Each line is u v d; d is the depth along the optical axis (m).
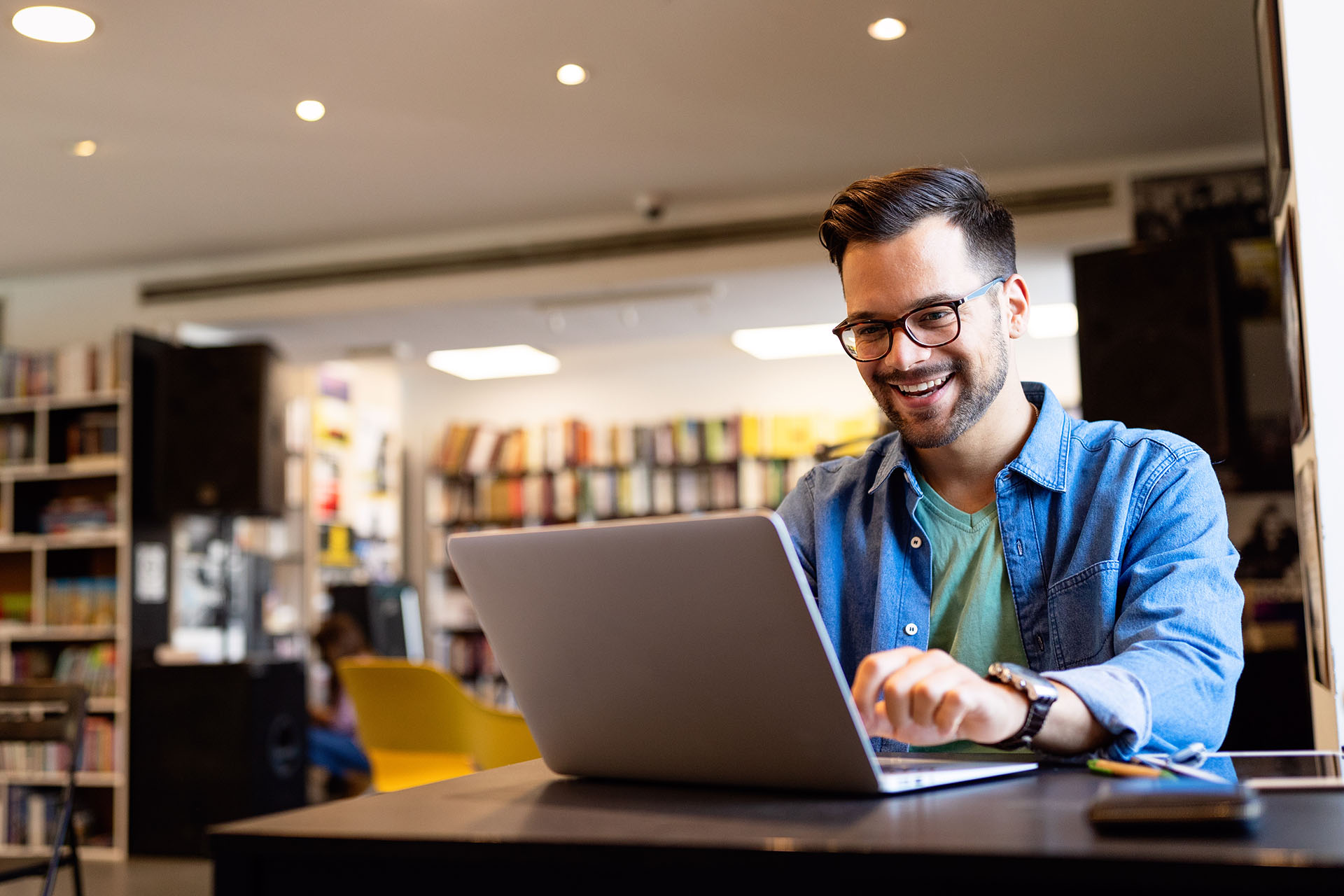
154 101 4.21
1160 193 4.86
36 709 5.67
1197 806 0.65
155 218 5.45
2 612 5.97
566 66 3.98
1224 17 3.69
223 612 6.16
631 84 4.14
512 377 8.96
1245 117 4.49
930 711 0.84
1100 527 1.21
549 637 0.95
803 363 8.38
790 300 5.80
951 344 1.20
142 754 5.48
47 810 5.66
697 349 8.41
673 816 0.76
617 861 0.67
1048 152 4.82
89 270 6.23
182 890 4.65
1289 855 0.58
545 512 8.60
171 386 5.86
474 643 8.61
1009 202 4.31
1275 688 3.94
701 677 0.87
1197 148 4.80
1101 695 0.94
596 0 3.56
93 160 4.74
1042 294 5.90
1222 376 4.32
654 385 8.69
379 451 8.52
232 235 5.71
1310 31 2.19
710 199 5.34
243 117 4.36
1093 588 1.19
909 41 3.84
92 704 5.62
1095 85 4.19
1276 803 0.77
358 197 5.21
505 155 4.76
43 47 3.80
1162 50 3.92
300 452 7.19
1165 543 1.18
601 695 0.94
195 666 5.45
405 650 7.05
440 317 6.02
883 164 4.93
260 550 6.79
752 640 0.83
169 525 5.91
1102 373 4.45
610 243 5.54
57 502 5.87
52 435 6.00
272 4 3.56
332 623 6.25
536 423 8.89
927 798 0.81
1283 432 4.33
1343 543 2.16
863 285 1.22
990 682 0.93
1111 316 4.46
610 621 0.91
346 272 5.91
